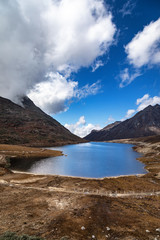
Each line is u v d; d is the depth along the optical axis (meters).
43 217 22.19
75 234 17.88
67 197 31.88
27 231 18.05
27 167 70.00
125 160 99.50
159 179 53.09
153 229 19.91
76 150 163.50
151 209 27.58
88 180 49.59
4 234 15.24
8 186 38.50
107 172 66.56
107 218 22.86
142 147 169.50
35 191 35.22
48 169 68.19
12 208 25.16
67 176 55.06
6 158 80.75
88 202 29.45
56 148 174.00
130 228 19.98
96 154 131.38
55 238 16.77
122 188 41.50
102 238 17.33
